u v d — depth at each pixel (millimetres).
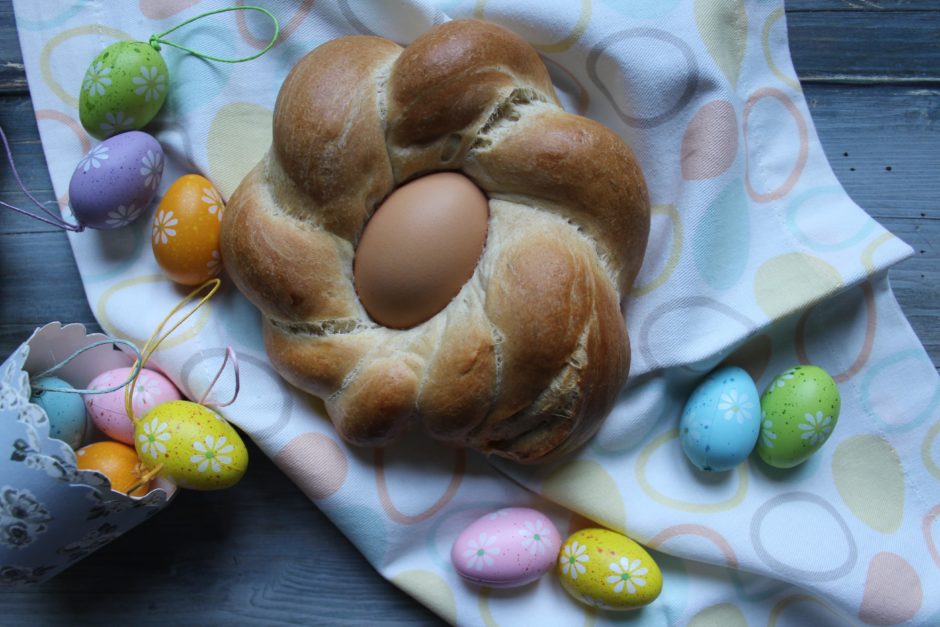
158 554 466
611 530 457
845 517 462
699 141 455
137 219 461
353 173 417
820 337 469
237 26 459
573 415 422
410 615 468
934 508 464
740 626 466
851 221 464
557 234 419
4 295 468
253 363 456
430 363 421
